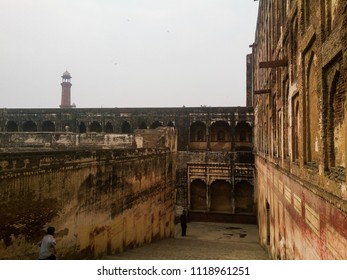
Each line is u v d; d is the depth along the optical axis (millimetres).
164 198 17109
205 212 24625
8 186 6121
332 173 4574
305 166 6152
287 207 8242
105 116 27594
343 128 4250
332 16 4586
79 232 8406
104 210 9883
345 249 3953
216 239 18750
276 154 10555
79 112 27984
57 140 19062
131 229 12250
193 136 26953
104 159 9852
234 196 24391
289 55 7832
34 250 6746
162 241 15852
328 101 4883
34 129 29344
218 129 26531
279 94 9750
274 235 10953
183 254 11469
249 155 24312
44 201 7070
